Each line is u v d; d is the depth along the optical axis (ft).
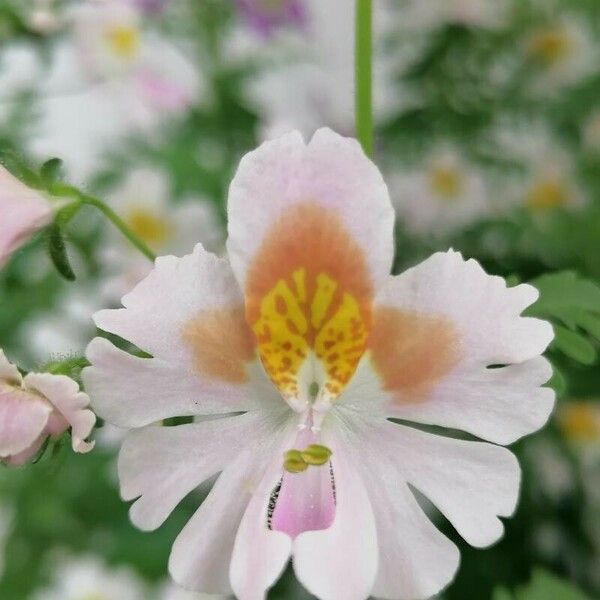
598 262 0.78
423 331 0.47
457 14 0.94
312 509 0.47
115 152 0.91
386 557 0.47
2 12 0.76
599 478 0.91
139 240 0.55
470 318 0.46
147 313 0.46
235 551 0.46
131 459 0.47
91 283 0.77
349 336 0.48
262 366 0.48
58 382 0.47
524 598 0.62
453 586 0.79
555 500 0.89
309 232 0.47
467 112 0.95
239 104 0.93
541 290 0.56
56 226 0.53
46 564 0.92
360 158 0.46
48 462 0.50
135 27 0.92
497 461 0.47
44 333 0.99
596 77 0.92
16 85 0.92
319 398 0.48
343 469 0.47
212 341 0.47
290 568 0.82
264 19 1.00
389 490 0.48
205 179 0.80
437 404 0.47
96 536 0.90
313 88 1.08
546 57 0.97
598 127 0.95
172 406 0.47
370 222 0.47
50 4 0.77
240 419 0.48
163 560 0.87
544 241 0.79
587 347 0.55
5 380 0.48
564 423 0.85
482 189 0.93
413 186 0.91
